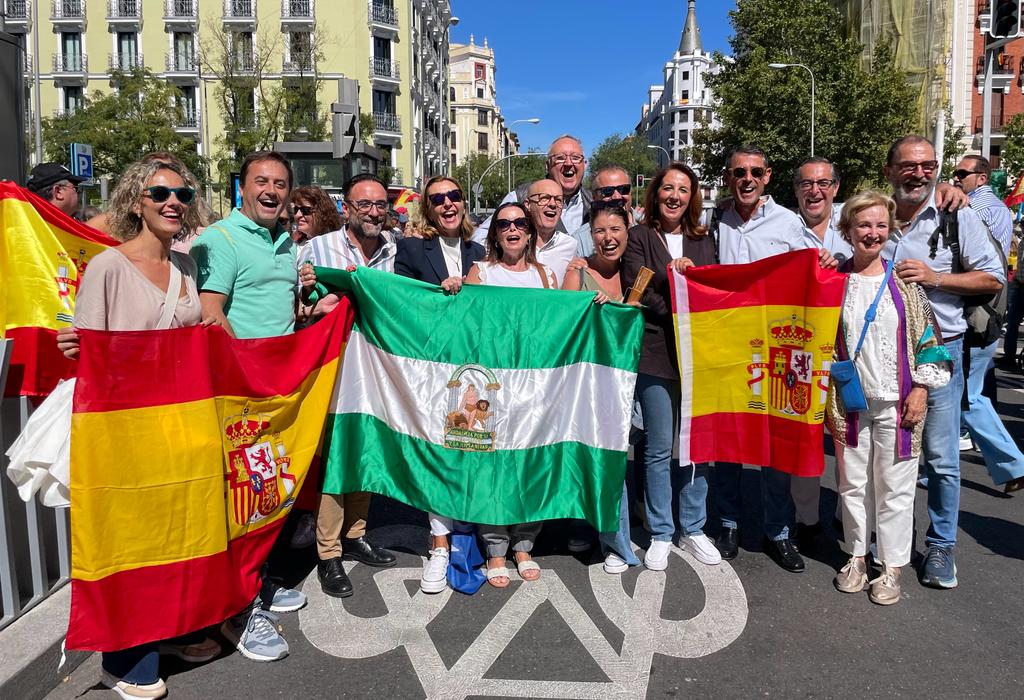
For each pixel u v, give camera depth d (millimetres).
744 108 34656
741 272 4027
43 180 5602
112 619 2893
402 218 11883
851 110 32344
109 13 46062
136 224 3160
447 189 4906
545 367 4113
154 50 46344
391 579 4109
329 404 3869
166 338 2996
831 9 35000
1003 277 4133
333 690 3076
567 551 4473
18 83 6414
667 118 139000
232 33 42031
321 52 45062
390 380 4113
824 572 4152
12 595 3281
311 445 3707
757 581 4039
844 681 3119
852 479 3838
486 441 4059
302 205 6051
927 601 3805
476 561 4125
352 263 5059
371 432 4117
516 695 3037
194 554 3078
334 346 3846
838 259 4137
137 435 2938
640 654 3326
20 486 3000
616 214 4281
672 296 4090
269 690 3076
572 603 3799
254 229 3756
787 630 3527
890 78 32094
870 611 3703
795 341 3959
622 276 4391
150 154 3166
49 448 2922
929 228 4207
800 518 4398
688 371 4129
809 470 3924
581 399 4129
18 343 4164
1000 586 3971
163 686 3029
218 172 39469
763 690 3062
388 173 40688
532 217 4797
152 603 2977
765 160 4477
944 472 3928
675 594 3889
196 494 3086
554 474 4105
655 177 4305
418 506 4031
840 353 3795
